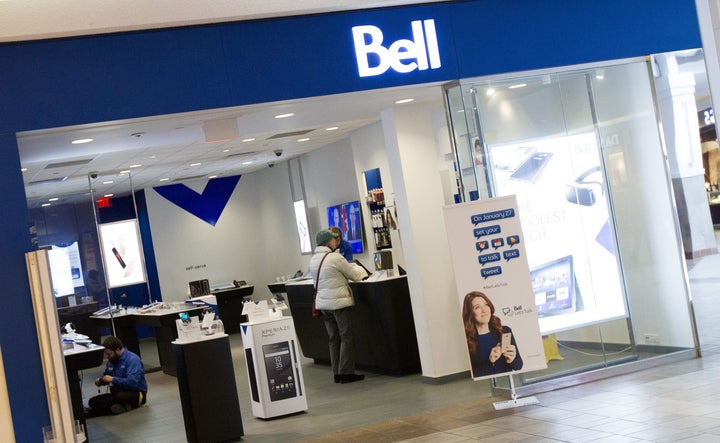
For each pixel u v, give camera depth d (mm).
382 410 8211
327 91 7469
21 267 6379
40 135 6746
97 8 6645
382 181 12664
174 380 12922
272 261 19500
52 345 4648
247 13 7125
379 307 10031
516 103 8109
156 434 8953
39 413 6379
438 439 6730
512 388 7516
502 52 8141
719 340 8672
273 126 8734
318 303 10094
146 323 13492
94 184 14359
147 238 18812
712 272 8672
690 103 8750
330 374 10977
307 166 16766
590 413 6781
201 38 7055
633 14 8680
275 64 7301
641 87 8625
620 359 8258
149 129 7488
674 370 8039
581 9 8477
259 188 19594
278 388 8703
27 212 6430
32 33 6445
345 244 15109
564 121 8250
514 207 7406
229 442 7906
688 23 8891
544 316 7980
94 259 10805
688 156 8656
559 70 8305
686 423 6023
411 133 9094
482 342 7348
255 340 8711
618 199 8367
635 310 8344
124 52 6797
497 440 6383
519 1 8250
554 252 8055
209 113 7203
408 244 9148
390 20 7758
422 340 9180
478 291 7363
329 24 7527
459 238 7375
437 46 7914
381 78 7676
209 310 13375
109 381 10602
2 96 6430
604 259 8258
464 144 7961
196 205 19141
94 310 10789
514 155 8031
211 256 19234
